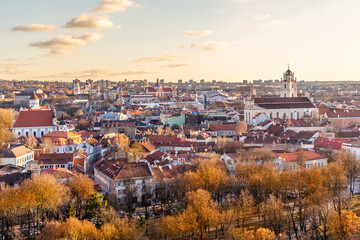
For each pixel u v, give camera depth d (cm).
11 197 16338
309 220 16400
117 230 14112
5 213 16400
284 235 14538
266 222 16950
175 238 15525
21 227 17238
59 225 14300
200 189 17038
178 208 18050
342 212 15100
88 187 18575
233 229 14800
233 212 17038
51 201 16762
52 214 18100
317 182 17975
